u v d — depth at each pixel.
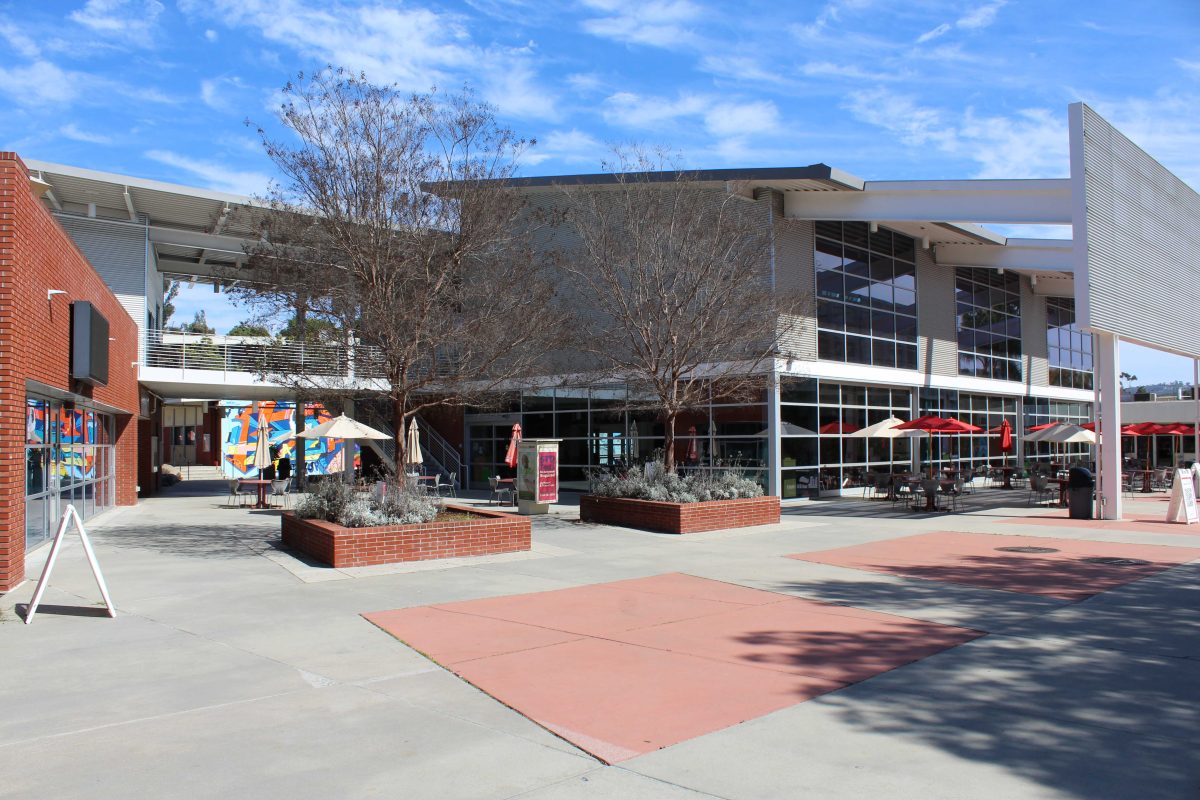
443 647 7.56
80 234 25.38
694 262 17.84
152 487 28.75
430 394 16.34
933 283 30.02
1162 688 6.30
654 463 19.09
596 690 6.28
